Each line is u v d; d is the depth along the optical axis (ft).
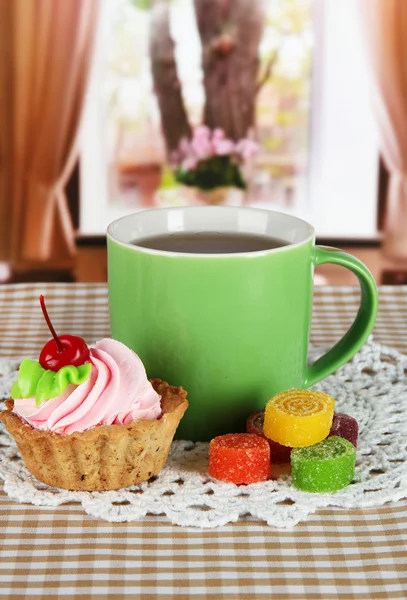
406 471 1.76
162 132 6.43
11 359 2.10
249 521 1.65
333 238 6.59
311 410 1.76
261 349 1.84
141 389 1.74
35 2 6.01
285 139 6.45
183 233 2.00
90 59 6.15
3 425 1.88
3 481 1.75
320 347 2.20
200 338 1.82
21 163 6.34
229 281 1.80
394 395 2.00
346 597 1.51
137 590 1.52
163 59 6.28
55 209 6.48
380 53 6.21
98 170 6.46
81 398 1.72
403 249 6.57
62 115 6.23
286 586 1.53
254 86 6.35
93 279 6.68
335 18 6.20
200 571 1.55
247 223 2.01
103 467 1.71
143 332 1.85
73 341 1.74
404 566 1.56
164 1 6.17
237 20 6.21
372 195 6.52
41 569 1.55
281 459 1.79
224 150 6.48
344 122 6.40
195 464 1.79
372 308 1.94
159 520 1.65
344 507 1.68
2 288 2.47
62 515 1.66
